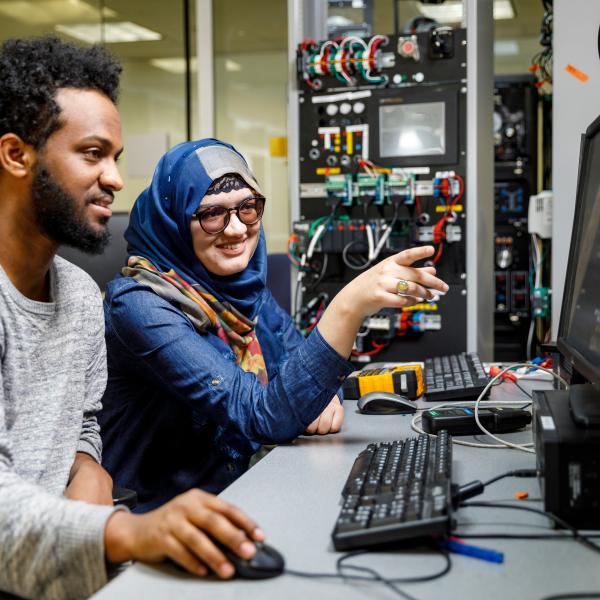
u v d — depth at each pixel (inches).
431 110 94.6
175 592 28.2
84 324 46.9
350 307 46.5
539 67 107.7
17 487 33.8
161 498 56.6
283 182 166.9
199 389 51.0
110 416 58.4
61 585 32.1
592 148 46.0
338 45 97.1
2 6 188.2
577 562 30.0
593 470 33.3
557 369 63.5
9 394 41.3
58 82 39.8
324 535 33.5
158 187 61.8
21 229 41.6
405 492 35.3
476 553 30.7
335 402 55.6
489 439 50.4
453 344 96.1
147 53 180.1
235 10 164.4
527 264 123.8
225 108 167.9
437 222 95.5
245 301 62.6
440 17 140.3
